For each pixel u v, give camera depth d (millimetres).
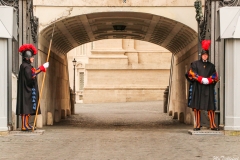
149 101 41969
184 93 21359
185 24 16672
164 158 8875
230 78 12461
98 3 16672
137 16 17672
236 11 12531
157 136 12398
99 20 18438
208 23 14500
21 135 12484
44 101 18078
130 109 33031
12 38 12852
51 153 9500
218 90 13828
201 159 8727
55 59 21109
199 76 12711
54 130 14672
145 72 43062
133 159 8781
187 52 20109
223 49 12773
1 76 12391
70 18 16891
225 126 12547
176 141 11305
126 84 42750
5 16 12547
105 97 42250
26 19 14539
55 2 16594
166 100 29125
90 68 42688
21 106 12727
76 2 16641
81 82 51406
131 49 43344
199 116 13047
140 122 21641
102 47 43188
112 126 18812
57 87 21953
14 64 14258
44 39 17531
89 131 14117
